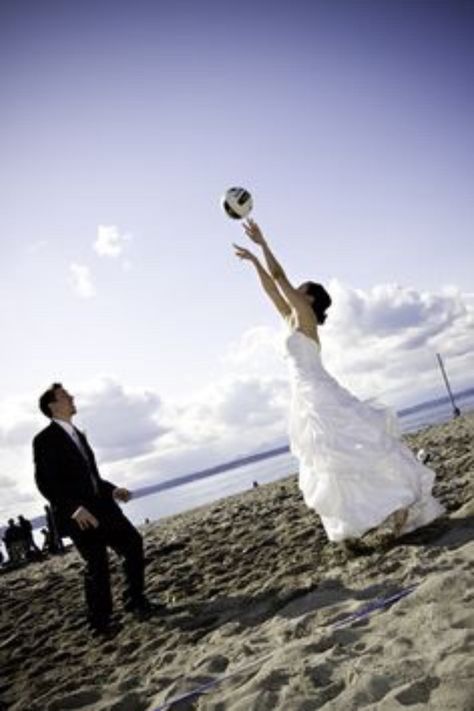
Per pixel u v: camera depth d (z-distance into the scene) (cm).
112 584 741
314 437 484
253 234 516
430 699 232
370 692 251
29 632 614
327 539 604
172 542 932
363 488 470
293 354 505
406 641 288
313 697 265
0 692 438
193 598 541
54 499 529
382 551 479
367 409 491
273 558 604
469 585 329
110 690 369
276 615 410
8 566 1783
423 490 485
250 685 294
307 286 540
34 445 539
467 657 253
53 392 555
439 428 2075
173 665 379
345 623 341
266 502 1180
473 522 471
